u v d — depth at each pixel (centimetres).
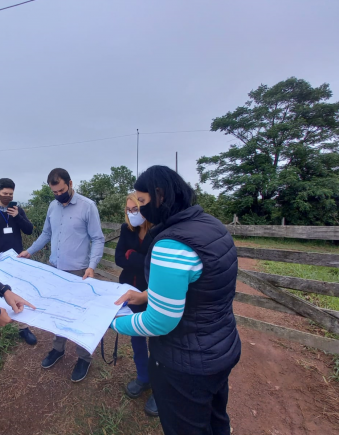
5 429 166
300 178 1903
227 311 105
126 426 172
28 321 117
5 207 258
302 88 2025
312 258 238
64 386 202
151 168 104
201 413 105
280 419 184
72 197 216
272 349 265
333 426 178
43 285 158
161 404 111
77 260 222
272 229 296
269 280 260
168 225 101
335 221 1773
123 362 234
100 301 132
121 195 816
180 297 90
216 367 99
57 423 172
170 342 103
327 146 2017
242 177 1947
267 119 2138
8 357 235
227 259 97
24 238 498
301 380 221
